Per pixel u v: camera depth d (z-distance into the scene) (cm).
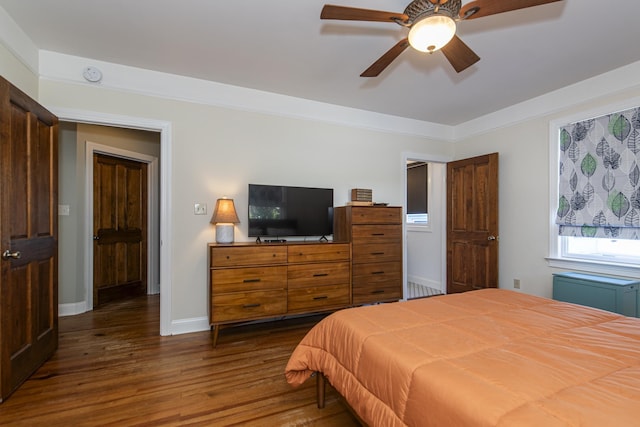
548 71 292
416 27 167
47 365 234
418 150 433
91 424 169
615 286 266
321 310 313
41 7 205
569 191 325
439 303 196
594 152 305
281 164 350
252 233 325
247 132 334
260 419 175
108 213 416
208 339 289
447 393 99
